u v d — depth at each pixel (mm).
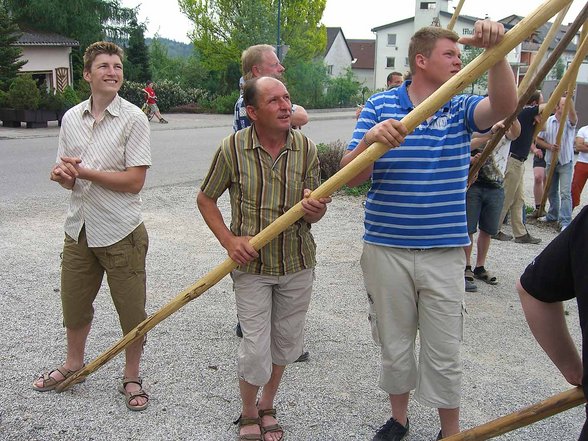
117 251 3320
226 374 3902
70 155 3373
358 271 6191
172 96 34031
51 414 3365
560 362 1874
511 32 2221
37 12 31172
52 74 30438
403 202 2854
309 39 39062
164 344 4305
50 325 4566
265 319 3014
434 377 2941
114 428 3266
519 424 1955
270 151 3000
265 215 2990
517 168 7309
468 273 5859
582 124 21734
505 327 4930
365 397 3688
